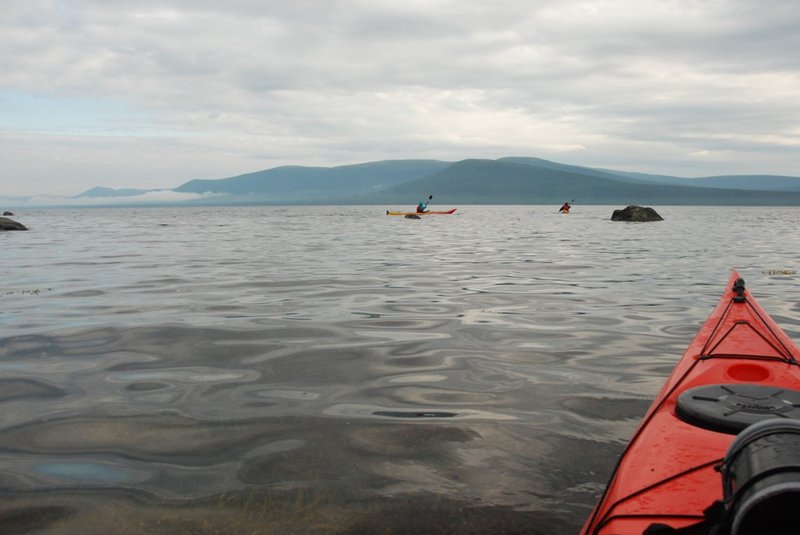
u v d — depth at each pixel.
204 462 4.18
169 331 8.16
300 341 7.64
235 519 3.44
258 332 8.12
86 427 4.80
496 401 5.41
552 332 8.15
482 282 12.98
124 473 4.01
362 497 3.70
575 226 44.88
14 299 10.66
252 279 13.40
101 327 8.37
